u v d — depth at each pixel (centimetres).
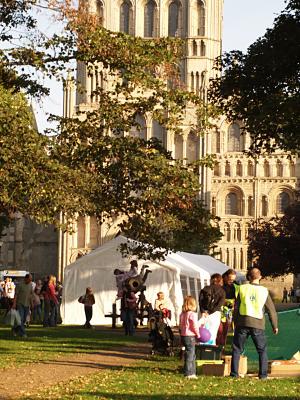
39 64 3828
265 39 4972
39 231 14512
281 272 10931
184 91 4088
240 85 5044
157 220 4109
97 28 3872
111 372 3191
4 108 3497
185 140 13462
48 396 2553
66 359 3672
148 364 3516
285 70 4938
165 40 3997
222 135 13575
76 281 6688
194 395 2569
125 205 3991
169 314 3997
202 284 6500
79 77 13575
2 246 14475
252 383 2872
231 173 13575
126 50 3888
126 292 5247
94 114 4091
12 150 3491
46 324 6109
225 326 3703
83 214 3838
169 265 6450
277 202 13562
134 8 14012
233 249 13488
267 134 4956
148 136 13538
